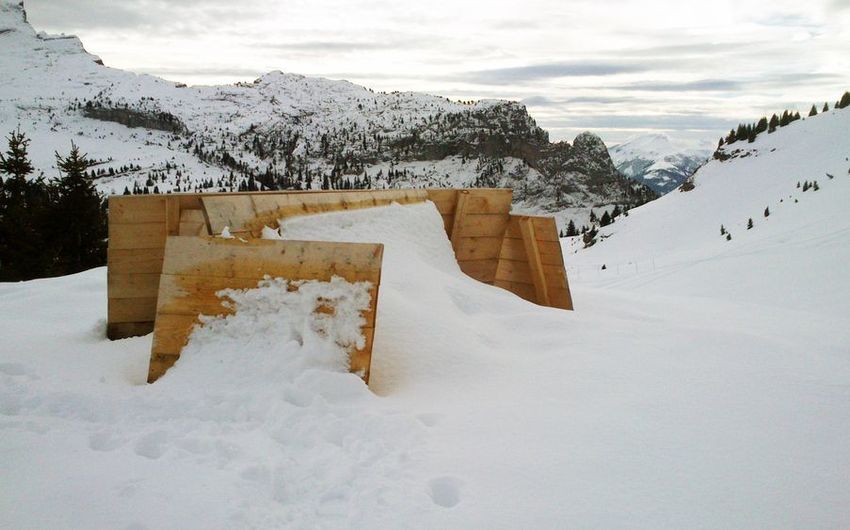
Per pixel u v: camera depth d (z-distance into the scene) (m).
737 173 91.88
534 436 3.32
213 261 4.33
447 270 7.46
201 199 4.81
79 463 2.81
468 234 8.32
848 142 81.38
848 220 42.69
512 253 8.52
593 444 3.22
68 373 4.16
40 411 3.48
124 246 5.25
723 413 3.70
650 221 87.88
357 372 4.01
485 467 2.93
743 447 3.21
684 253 62.19
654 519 2.51
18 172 20.58
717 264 40.03
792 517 2.56
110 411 3.47
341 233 6.16
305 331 4.07
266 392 3.65
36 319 6.12
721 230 67.69
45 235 19.97
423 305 5.68
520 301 7.33
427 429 3.39
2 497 2.46
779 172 83.50
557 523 2.46
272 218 5.45
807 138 90.38
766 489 2.78
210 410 3.48
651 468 2.96
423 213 7.86
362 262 4.21
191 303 4.27
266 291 4.24
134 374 4.32
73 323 5.96
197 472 2.76
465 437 3.30
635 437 3.32
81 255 20.69
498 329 5.83
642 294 12.08
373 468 2.88
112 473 2.72
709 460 3.06
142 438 3.12
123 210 5.22
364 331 4.08
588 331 5.83
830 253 33.66
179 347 4.19
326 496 2.62
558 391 4.15
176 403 3.54
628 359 4.93
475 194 8.32
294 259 4.29
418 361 4.63
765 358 4.97
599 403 3.88
